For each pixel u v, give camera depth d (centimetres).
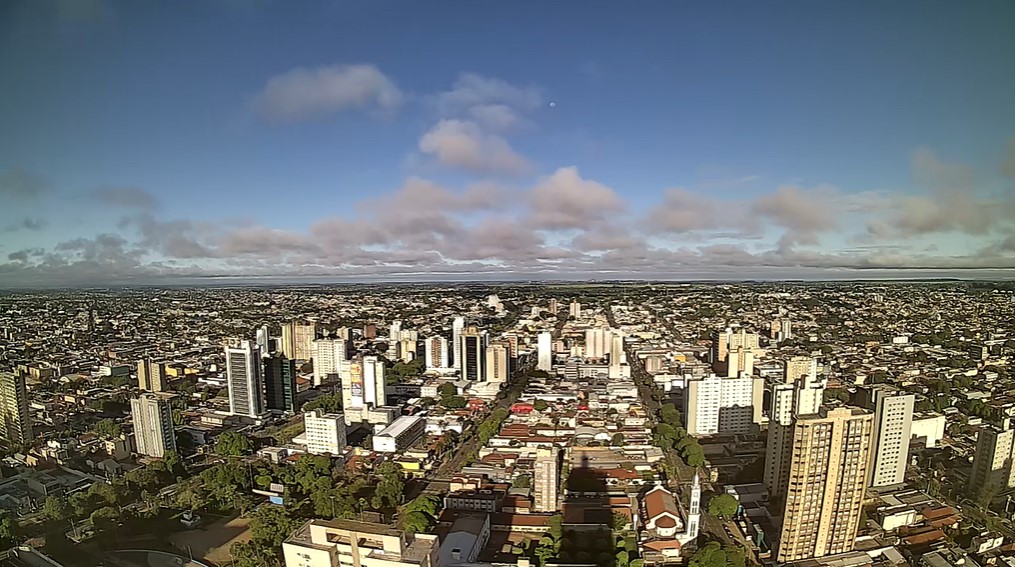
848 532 14262
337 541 9850
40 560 15062
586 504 19088
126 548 16275
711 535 16762
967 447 17150
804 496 13925
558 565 14825
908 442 17275
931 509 15538
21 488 19462
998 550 13725
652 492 18662
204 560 15712
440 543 15988
